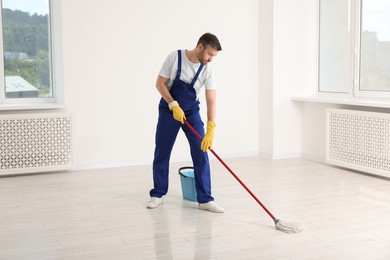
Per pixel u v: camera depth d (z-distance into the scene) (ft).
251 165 18.15
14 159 16.46
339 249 9.91
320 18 19.15
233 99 19.56
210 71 12.31
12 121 16.31
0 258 9.58
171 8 18.33
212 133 12.17
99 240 10.53
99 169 17.70
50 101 17.76
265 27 19.26
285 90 19.26
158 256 9.63
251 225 11.42
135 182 15.71
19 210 12.78
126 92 18.02
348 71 17.90
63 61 17.12
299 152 19.74
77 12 17.13
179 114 12.07
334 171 17.08
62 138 16.93
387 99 16.25
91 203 13.38
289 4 18.98
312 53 19.48
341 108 17.90
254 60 19.74
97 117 17.74
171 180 15.85
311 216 12.07
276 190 14.53
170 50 18.44
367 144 16.34
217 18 19.03
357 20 17.12
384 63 16.35
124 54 17.87
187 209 12.76
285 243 10.26
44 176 16.66
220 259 9.46
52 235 10.86
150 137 18.48
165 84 12.53
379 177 16.16
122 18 17.72
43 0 17.44
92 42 17.43
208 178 12.62
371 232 10.88
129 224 11.58
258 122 19.97
